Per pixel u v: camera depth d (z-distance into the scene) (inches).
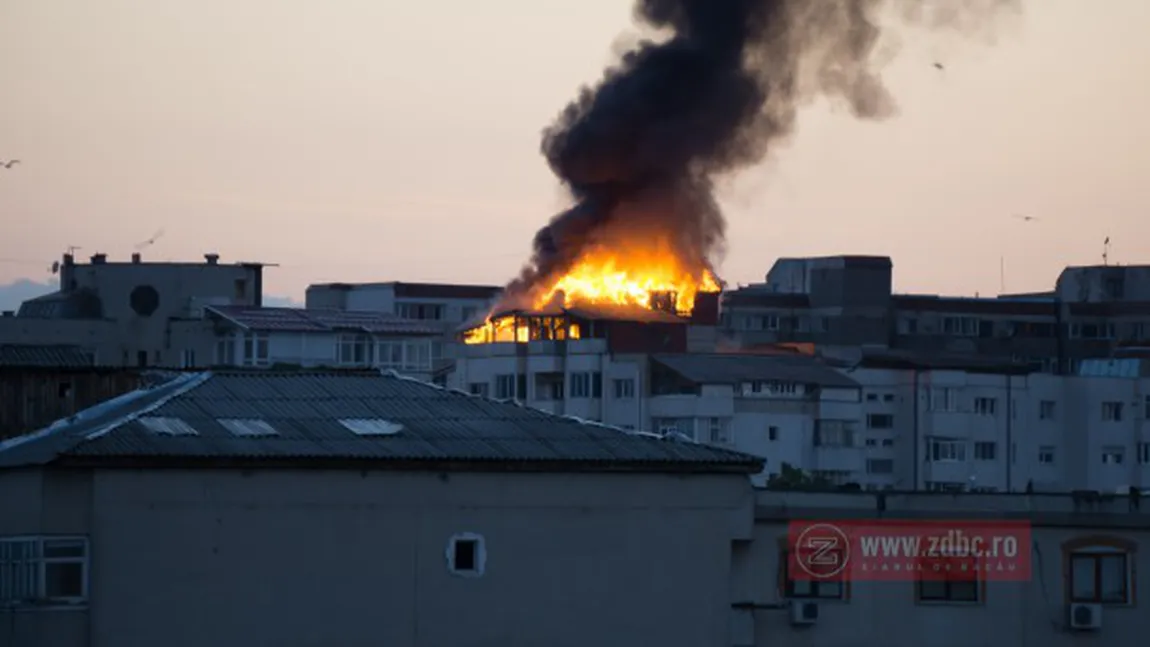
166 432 4030.5
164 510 3900.1
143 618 3875.5
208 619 3907.5
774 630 4320.9
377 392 4439.0
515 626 4079.7
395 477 4035.4
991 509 4468.5
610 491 4163.4
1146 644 4483.3
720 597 4212.6
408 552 4030.5
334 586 3983.8
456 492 4069.9
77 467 3853.3
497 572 4082.2
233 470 3939.5
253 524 3946.9
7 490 3878.0
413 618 4023.1
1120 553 4498.0
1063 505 4500.5
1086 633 4461.1
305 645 3959.2
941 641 4411.9
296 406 4293.8
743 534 4237.2
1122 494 4608.8
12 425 4439.0
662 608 4175.7
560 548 4121.6
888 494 4441.4
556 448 4205.2
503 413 4394.7
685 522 4205.2
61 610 3846.0
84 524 3868.1
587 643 4119.1
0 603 3828.7
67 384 4495.6
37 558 3841.0
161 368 4628.4
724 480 4234.7
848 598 4377.5
